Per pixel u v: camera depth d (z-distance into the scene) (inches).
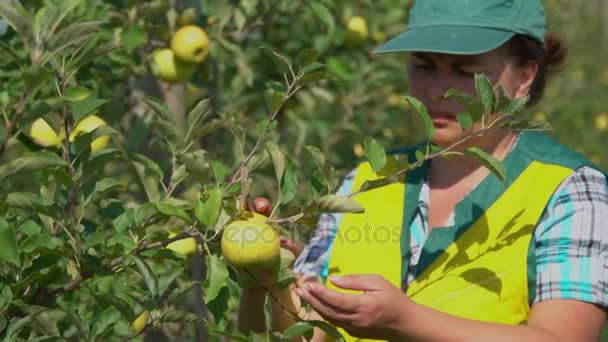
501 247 111.5
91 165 115.3
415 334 100.5
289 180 111.3
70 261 120.6
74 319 119.3
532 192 112.3
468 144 116.2
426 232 119.1
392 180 106.7
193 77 219.1
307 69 114.3
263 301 118.0
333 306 98.9
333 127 251.0
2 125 128.1
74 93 156.6
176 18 202.8
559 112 394.3
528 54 118.0
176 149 120.3
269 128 117.7
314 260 124.3
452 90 103.3
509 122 105.7
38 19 124.8
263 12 222.2
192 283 118.6
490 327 101.8
